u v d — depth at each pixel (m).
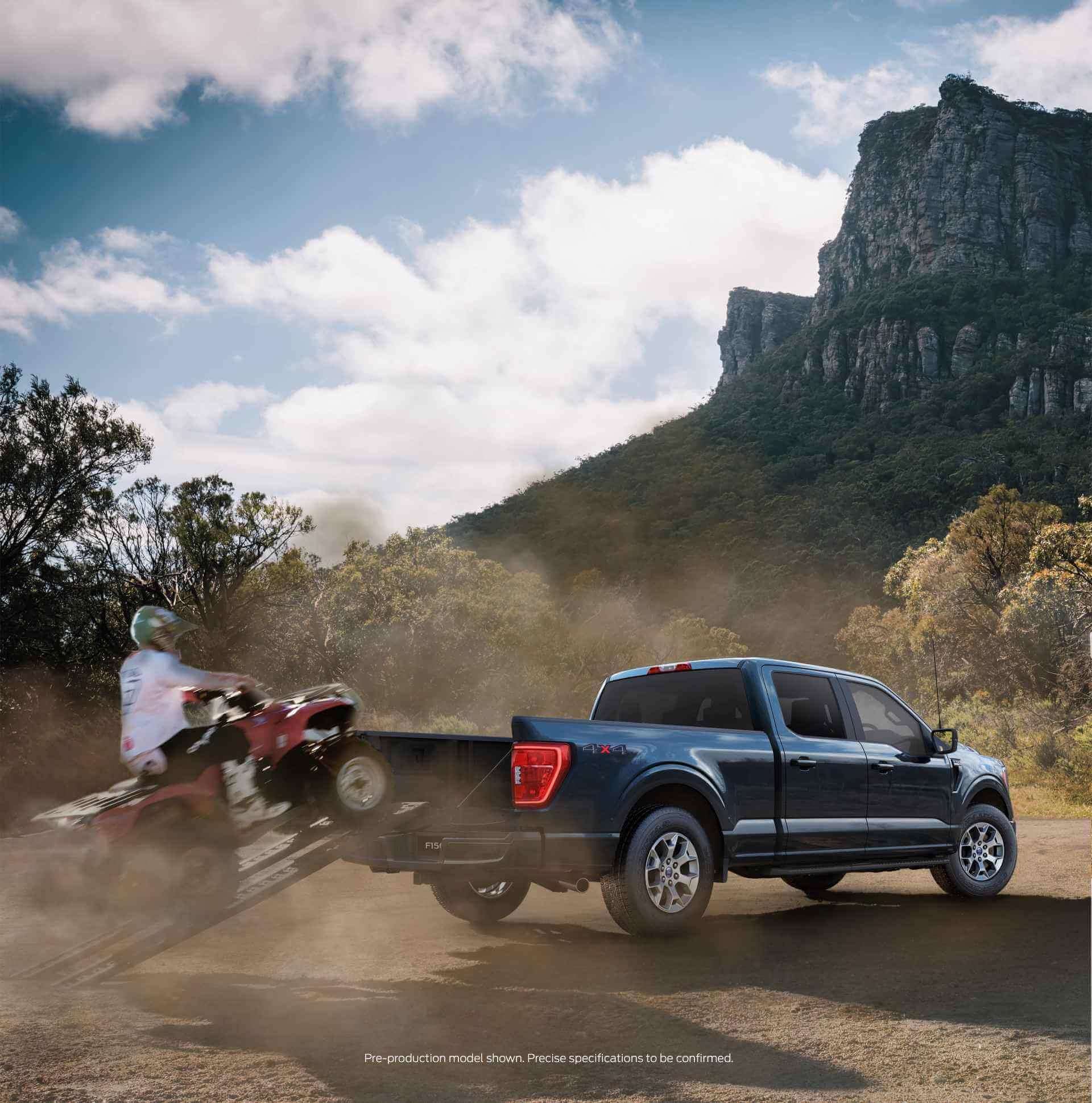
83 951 5.47
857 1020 4.55
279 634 29.97
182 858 5.86
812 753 7.43
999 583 35.69
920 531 171.12
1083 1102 3.50
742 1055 4.07
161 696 6.16
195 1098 3.57
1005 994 5.00
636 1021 4.55
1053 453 184.12
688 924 6.53
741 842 6.90
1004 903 8.09
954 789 8.34
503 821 6.17
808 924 7.11
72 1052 4.11
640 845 6.36
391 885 8.94
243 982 5.34
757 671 7.49
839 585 149.50
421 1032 4.39
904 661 41.28
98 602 22.25
